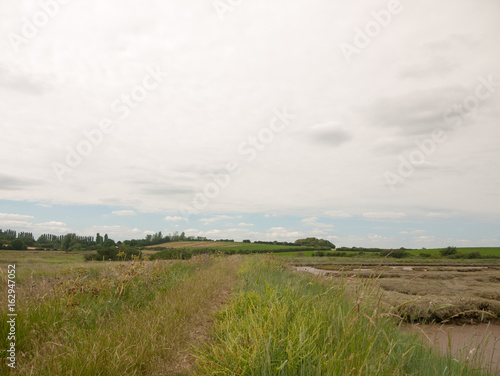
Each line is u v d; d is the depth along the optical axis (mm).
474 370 3145
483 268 29469
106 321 4672
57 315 4328
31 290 4910
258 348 2883
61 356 3109
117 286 6184
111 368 2963
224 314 5102
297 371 2752
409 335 3783
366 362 2564
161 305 5438
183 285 7594
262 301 4984
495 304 7918
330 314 3582
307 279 6797
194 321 5223
